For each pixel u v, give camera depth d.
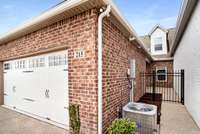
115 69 4.24
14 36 5.17
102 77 3.38
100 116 3.16
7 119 4.67
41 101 4.68
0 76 6.54
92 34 3.20
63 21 3.77
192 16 5.02
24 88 5.41
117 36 4.42
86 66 3.31
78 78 3.46
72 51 3.58
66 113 3.95
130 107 3.93
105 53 3.56
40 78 4.73
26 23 4.20
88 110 3.29
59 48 3.96
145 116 3.36
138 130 3.40
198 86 4.21
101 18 3.21
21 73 5.55
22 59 5.49
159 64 14.28
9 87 6.26
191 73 5.23
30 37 4.76
